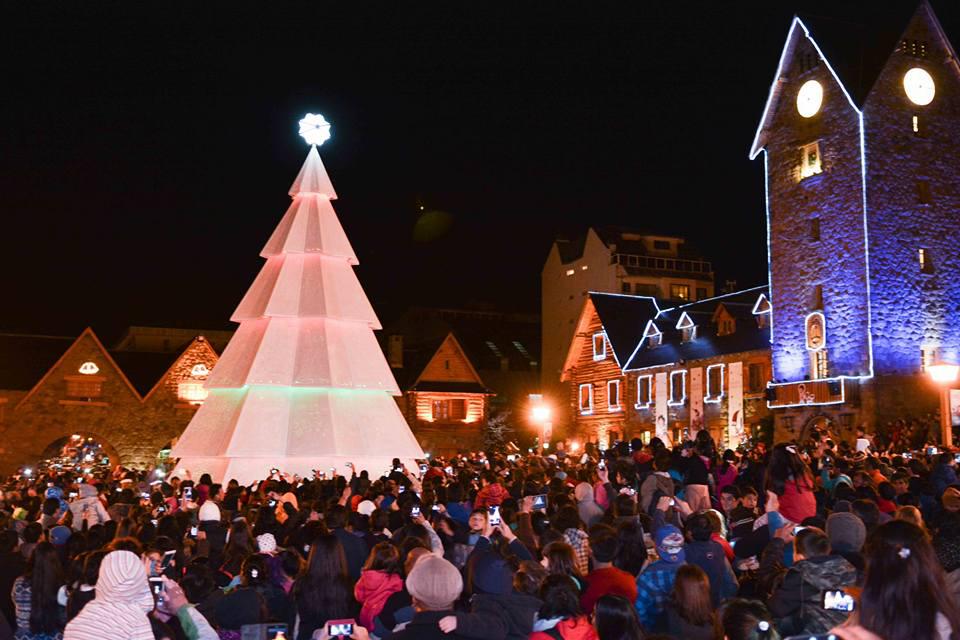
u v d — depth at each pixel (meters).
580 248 77.50
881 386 41.47
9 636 8.41
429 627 6.54
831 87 44.62
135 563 6.32
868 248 42.12
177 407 61.06
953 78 45.81
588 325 65.50
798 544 7.79
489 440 70.94
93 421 59.16
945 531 8.18
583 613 7.12
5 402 57.66
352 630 6.67
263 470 29.91
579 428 65.12
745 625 6.51
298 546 11.02
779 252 47.12
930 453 26.50
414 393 67.25
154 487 23.14
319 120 34.06
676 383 55.84
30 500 20.38
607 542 8.59
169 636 7.31
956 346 43.81
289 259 32.62
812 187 45.31
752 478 15.98
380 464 31.02
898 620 4.84
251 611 8.23
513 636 7.23
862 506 10.45
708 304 58.53
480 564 7.66
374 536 11.53
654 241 75.94
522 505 14.05
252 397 30.75
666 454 17.47
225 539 13.57
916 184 43.81
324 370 31.00
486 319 88.56
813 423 44.09
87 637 6.02
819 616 7.29
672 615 7.62
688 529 9.71
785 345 46.38
